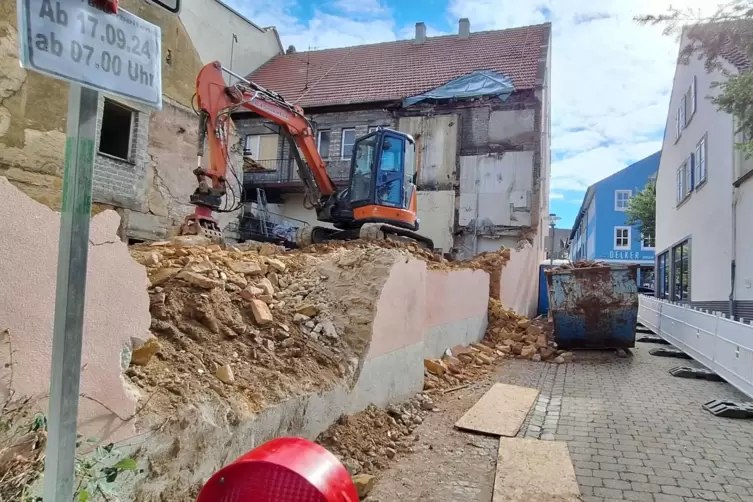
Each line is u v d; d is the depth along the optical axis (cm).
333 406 498
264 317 515
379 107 2198
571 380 879
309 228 1338
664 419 652
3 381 248
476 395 755
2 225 251
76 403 184
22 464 241
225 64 2416
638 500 432
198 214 970
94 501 260
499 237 2058
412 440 560
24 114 877
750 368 752
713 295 1465
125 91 202
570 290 1114
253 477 189
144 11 1243
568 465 496
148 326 332
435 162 2123
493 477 474
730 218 1322
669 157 2127
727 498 437
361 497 427
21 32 171
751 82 818
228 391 390
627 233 4203
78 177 186
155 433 310
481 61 2336
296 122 1252
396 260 648
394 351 643
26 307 260
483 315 1211
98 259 294
